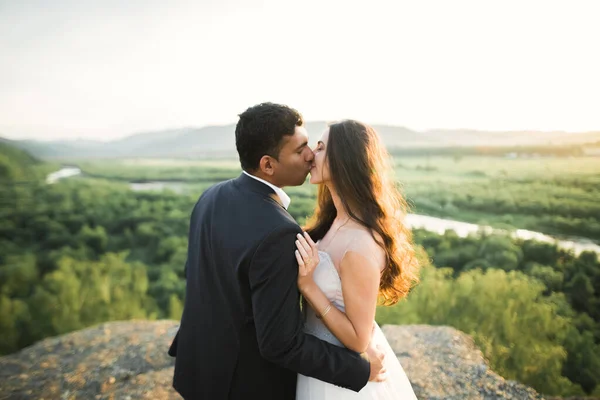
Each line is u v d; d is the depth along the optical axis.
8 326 5.99
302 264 1.30
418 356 3.22
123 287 7.99
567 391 3.77
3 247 18.11
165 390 2.78
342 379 1.36
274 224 1.28
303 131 1.45
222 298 1.41
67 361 3.16
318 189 1.90
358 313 1.41
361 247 1.42
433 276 6.03
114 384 2.85
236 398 1.43
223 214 1.42
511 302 5.07
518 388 2.84
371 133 1.58
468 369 3.04
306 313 1.59
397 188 1.69
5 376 2.95
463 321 4.78
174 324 3.91
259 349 1.34
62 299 6.71
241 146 1.45
